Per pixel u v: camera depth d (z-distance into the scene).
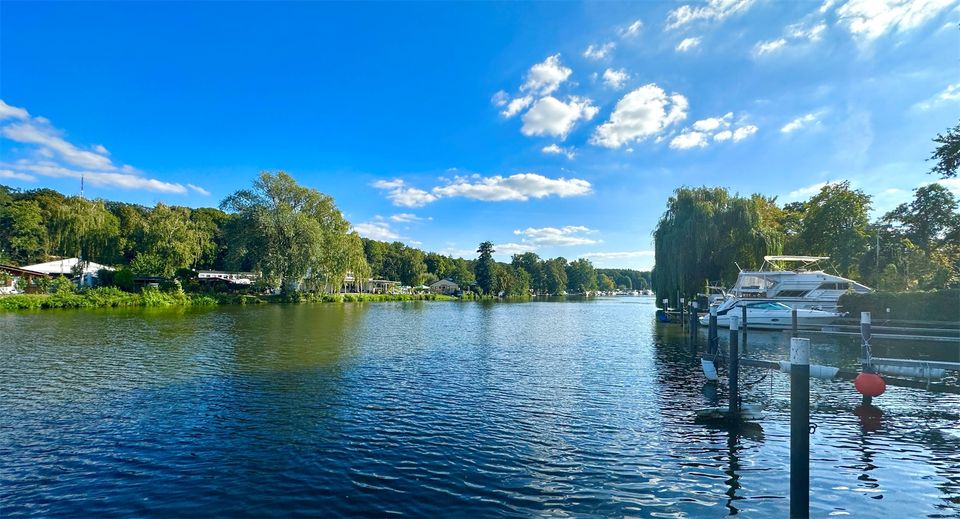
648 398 13.14
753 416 11.27
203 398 12.69
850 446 9.36
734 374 11.48
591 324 39.09
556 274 166.12
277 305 59.22
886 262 43.81
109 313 40.28
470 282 143.12
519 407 12.16
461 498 7.14
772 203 59.19
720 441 9.66
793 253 50.62
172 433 9.93
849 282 33.94
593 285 195.88
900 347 23.14
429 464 8.41
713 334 15.94
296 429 10.25
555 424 10.75
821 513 6.76
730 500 7.10
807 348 6.21
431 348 22.80
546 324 38.81
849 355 20.70
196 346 21.83
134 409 11.62
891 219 51.03
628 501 7.06
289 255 61.81
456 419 11.09
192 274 64.25
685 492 7.37
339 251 68.06
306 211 67.56
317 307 57.22
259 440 9.55
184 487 7.44
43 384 14.12
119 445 9.23
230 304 57.75
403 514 6.64
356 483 7.62
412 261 134.62
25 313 39.19
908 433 10.11
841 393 13.51
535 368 17.55
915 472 8.13
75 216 59.81
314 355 19.84
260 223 61.25
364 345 23.34
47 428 10.18
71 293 47.69
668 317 39.47
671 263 40.12
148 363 17.52
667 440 9.73
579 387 14.43
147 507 6.80
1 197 77.62
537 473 8.07
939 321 26.81
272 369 16.70
